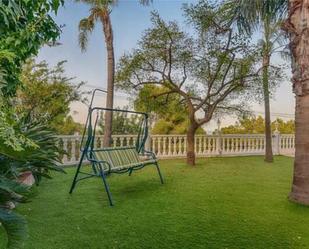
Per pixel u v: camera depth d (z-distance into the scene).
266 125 9.31
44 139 4.24
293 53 4.11
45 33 3.29
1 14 2.66
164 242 2.72
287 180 5.86
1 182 2.04
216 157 10.40
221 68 7.73
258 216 3.49
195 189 4.95
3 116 1.97
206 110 8.22
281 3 5.64
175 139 10.05
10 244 1.89
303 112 4.01
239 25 6.50
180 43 7.78
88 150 4.55
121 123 10.91
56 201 4.10
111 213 3.57
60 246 2.59
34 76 9.56
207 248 2.60
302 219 3.39
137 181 5.64
